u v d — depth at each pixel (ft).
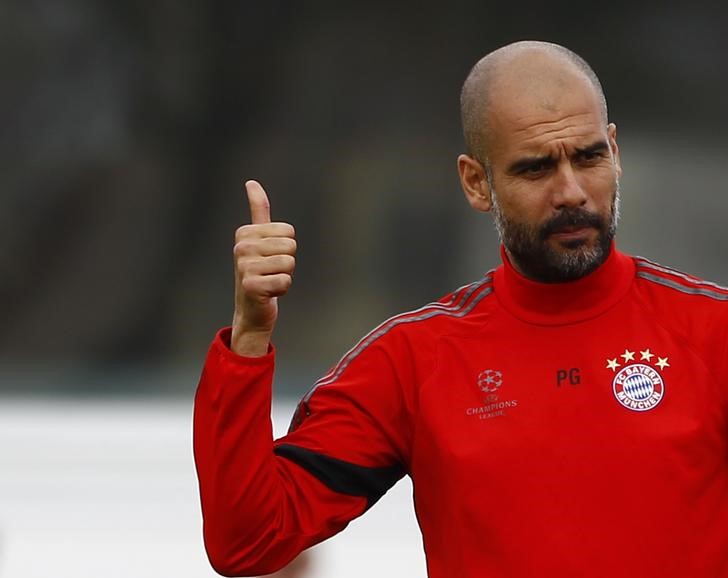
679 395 27.86
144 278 65.51
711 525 27.37
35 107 64.69
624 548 27.22
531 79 28.58
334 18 63.67
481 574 28.14
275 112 64.34
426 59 63.57
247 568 29.27
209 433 28.84
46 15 64.23
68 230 65.41
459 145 63.87
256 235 28.19
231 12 63.82
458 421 28.86
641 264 29.86
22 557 58.54
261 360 28.48
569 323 28.96
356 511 30.07
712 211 63.82
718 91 63.16
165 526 59.06
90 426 62.23
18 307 65.57
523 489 27.91
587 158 28.32
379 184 64.39
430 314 30.35
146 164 64.90
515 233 28.73
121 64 64.39
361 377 30.04
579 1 62.95
